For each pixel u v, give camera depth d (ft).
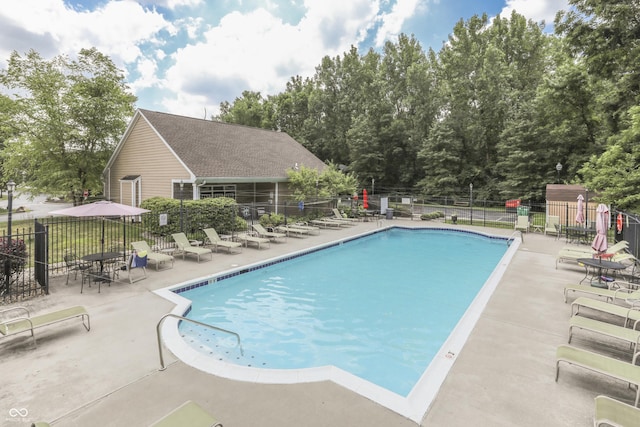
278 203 81.00
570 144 96.94
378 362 20.93
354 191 88.02
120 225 63.00
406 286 35.53
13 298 26.89
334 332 24.91
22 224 64.34
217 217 55.01
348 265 43.68
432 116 133.49
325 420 13.28
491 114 119.44
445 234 67.82
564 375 16.53
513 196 106.63
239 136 88.22
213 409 13.96
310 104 163.43
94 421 13.29
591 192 63.82
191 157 65.51
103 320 22.98
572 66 87.40
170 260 39.58
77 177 76.48
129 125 72.84
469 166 120.88
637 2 58.59
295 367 20.13
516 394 15.01
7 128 70.59
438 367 17.24
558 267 38.22
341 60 165.89
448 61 130.41
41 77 70.49
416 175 136.36
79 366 17.26
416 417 13.46
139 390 15.29
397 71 145.69
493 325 22.50
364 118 135.95
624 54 62.75
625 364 15.16
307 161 94.07
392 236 65.77
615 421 11.50
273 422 13.17
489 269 42.19
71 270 33.12
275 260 41.60
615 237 50.16
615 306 22.34
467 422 13.21
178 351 18.76
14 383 15.78
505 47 137.90
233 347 22.16
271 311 28.66
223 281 34.91
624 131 55.98
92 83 75.61
